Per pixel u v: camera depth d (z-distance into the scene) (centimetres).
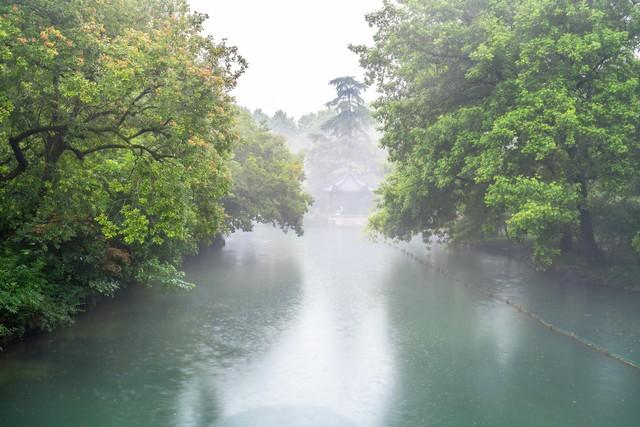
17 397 1352
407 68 2531
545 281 2928
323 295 2650
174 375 1534
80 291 1908
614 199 2702
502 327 2047
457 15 2427
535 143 1964
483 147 2269
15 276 1553
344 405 1354
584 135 2006
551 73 2155
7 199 1566
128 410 1300
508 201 2058
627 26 2214
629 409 1324
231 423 1243
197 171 1565
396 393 1430
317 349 1788
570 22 2172
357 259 4066
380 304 2453
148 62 1390
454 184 2756
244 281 3016
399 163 3259
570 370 1590
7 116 1341
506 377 1538
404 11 2583
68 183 1587
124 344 1781
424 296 2630
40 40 1307
